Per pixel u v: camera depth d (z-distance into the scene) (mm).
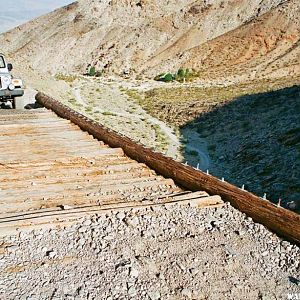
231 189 6012
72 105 27719
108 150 9180
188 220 5398
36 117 13172
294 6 82250
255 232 5164
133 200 6090
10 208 5617
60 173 7383
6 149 8984
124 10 131375
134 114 28641
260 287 4090
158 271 4230
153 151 8070
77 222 5148
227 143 21875
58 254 4426
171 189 6832
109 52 112000
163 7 127938
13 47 137000
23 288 3830
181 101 32406
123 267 4223
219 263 4426
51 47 124438
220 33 106312
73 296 3770
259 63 65500
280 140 19391
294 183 14711
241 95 32000
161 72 74062
